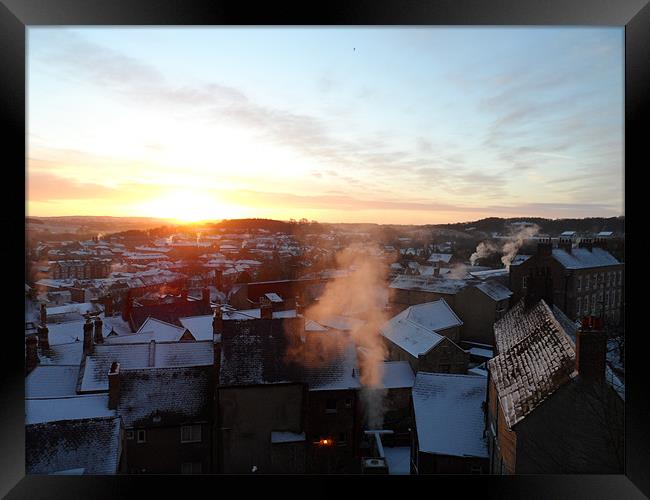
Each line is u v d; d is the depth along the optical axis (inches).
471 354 797.9
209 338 767.7
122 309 943.7
